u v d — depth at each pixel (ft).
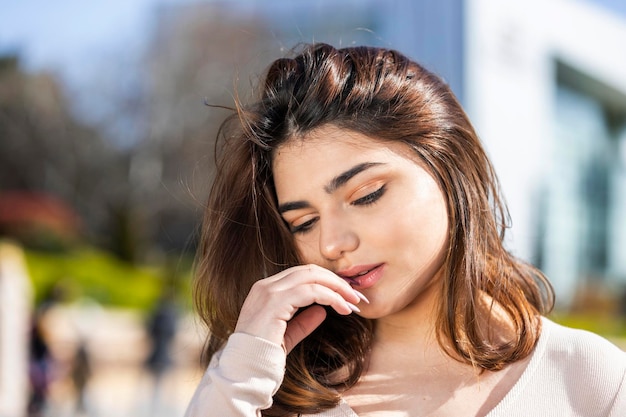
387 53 5.22
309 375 5.12
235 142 5.46
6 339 24.63
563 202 45.98
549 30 34.91
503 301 5.12
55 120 78.33
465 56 24.75
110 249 78.02
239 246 5.61
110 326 51.21
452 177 4.96
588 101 46.91
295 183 4.86
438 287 5.07
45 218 76.43
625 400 4.64
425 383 4.99
